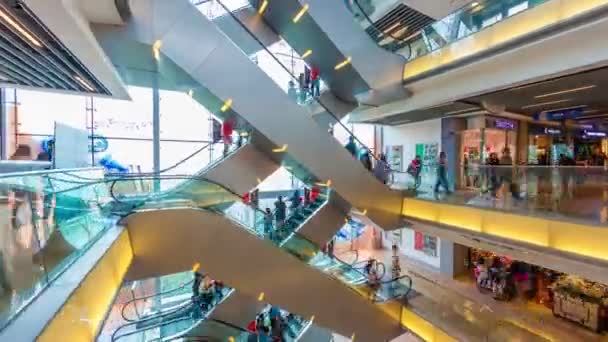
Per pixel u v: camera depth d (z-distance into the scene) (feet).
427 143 36.99
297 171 21.59
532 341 19.75
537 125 35.96
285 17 19.51
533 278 30.30
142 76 17.21
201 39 14.08
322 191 25.18
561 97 24.80
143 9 12.68
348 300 18.97
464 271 36.63
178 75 15.05
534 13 15.19
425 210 22.16
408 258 43.01
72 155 19.07
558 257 15.12
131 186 17.51
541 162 35.45
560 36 14.26
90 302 7.54
